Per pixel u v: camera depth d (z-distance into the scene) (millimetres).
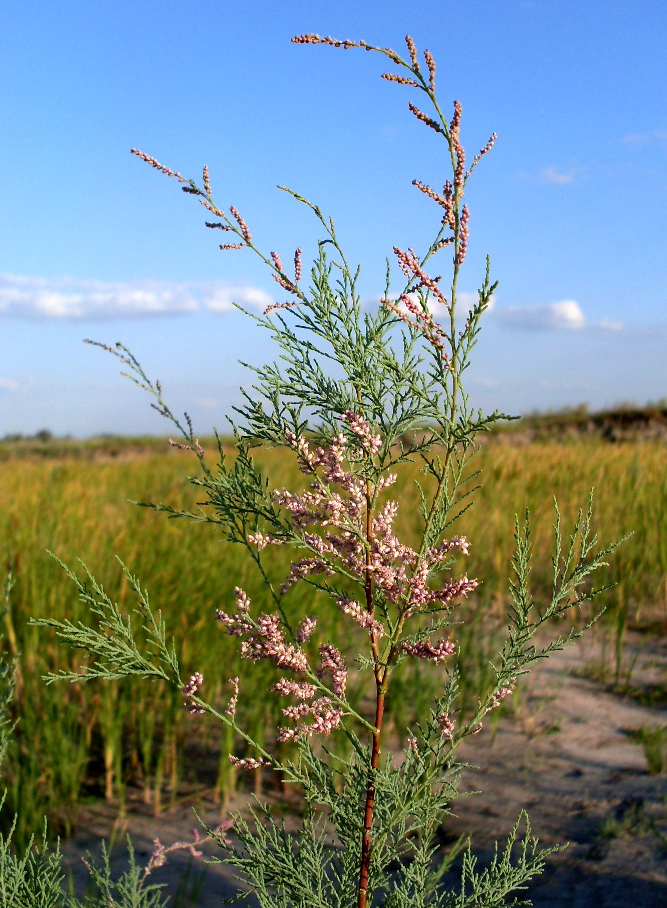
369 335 2129
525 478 10016
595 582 6812
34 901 2355
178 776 4348
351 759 2305
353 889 2381
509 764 4234
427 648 2090
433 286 1999
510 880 2500
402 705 4543
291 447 2170
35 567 5090
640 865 3129
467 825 3631
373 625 2072
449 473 2191
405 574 2113
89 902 2709
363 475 2127
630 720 4781
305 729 2160
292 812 3865
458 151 1961
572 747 4410
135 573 5203
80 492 8602
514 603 2348
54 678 2092
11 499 7844
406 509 8000
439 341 1999
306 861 2428
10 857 2492
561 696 5145
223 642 4789
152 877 3330
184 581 5168
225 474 2254
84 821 3873
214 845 3615
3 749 2832
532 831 3520
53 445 24344
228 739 4039
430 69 1934
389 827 2186
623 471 9859
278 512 2209
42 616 4637
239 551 5801
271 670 4617
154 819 3891
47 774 4020
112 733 4102
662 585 7043
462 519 8070
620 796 3773
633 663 5332
